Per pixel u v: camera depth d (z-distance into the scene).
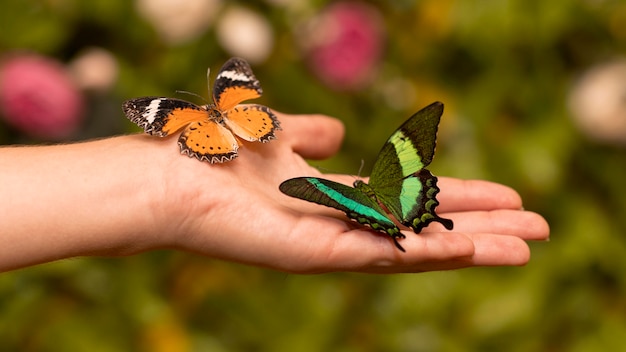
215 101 0.68
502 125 0.95
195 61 0.92
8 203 0.64
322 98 0.93
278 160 0.71
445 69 0.96
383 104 0.94
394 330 0.91
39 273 0.89
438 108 0.65
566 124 0.94
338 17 0.90
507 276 0.93
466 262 0.66
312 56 0.91
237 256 0.66
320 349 0.91
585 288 0.94
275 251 0.65
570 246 0.93
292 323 0.92
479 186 0.71
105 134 0.89
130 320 0.90
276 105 0.94
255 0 0.92
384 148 0.66
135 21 0.92
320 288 0.92
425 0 0.94
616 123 0.92
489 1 0.93
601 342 0.93
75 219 0.65
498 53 0.94
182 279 0.92
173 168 0.66
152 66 0.93
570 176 0.95
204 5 0.88
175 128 0.66
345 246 0.65
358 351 0.91
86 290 0.90
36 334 0.89
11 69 0.86
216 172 0.66
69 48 0.93
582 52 0.95
